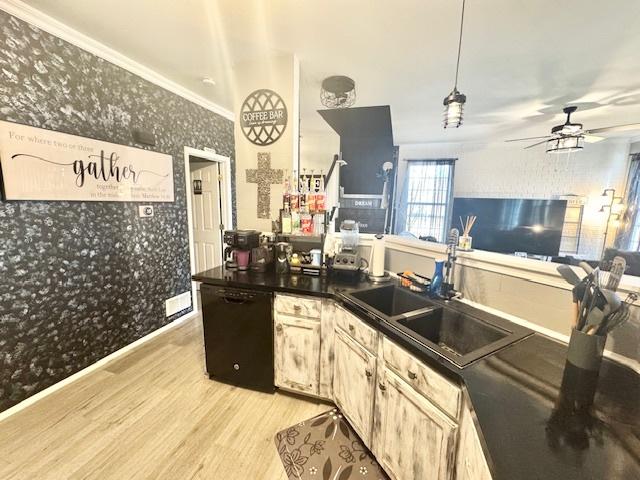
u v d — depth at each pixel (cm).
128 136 243
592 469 60
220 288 198
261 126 235
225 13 173
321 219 232
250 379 204
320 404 194
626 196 477
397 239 212
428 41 201
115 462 149
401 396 121
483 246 534
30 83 177
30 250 184
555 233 488
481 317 141
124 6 168
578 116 369
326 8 166
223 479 142
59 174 195
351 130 441
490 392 85
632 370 99
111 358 241
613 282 92
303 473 146
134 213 254
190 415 182
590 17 171
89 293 221
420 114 375
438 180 582
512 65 236
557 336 123
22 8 167
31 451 155
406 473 121
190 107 312
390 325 128
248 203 246
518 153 539
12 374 180
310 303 179
